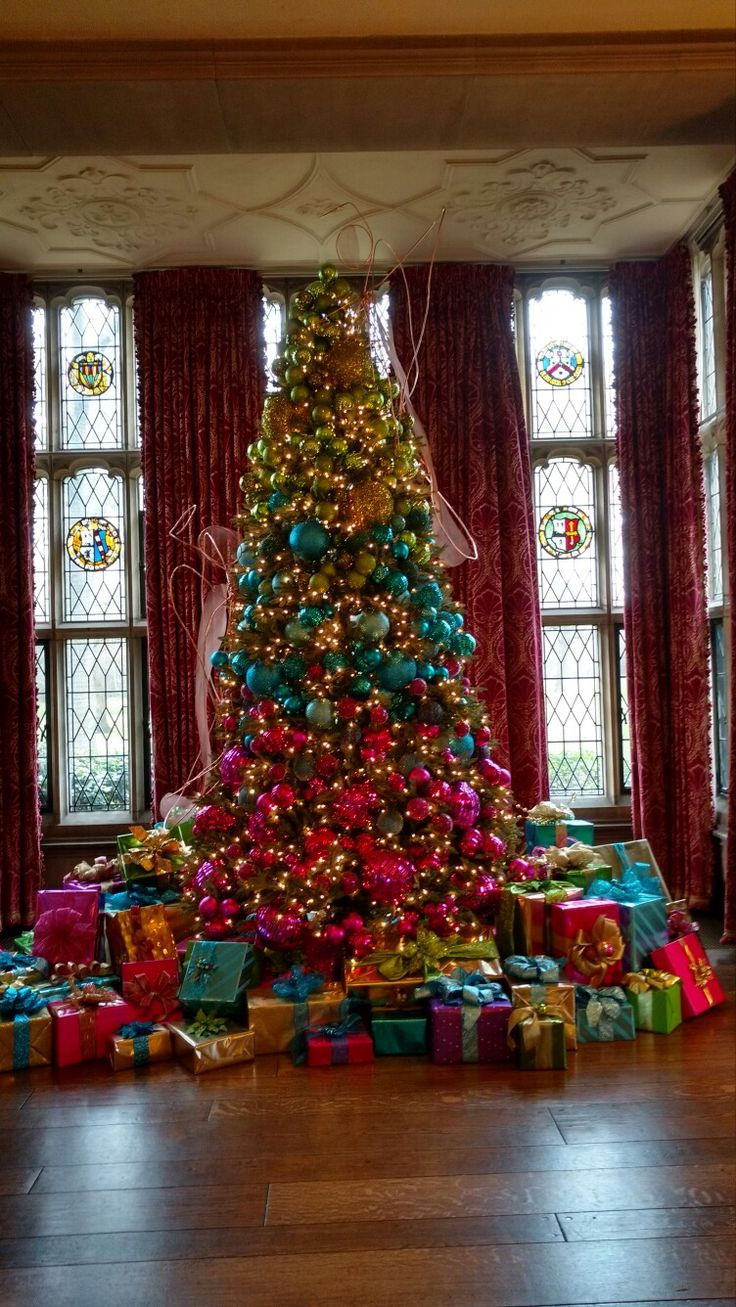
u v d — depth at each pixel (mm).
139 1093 3059
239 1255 2172
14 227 5879
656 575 6293
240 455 6320
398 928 3527
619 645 6781
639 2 3861
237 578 4008
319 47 3889
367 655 3527
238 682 3895
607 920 3592
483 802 3889
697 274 6379
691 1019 3643
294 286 6688
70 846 6453
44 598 6699
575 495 6859
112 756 6734
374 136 4340
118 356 6836
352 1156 2602
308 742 3537
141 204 5625
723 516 5906
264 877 3521
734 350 5008
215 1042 3250
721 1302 1986
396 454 3777
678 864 6023
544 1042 3172
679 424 6074
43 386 6758
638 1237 2213
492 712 6180
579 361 6875
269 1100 2979
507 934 3877
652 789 6199
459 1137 2699
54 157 5078
